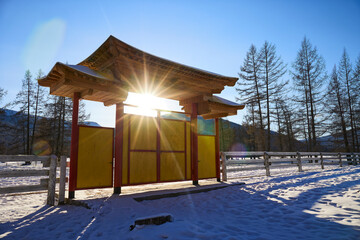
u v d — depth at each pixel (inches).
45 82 228.1
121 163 244.5
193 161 314.3
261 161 443.5
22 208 201.0
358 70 1198.9
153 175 275.4
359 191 233.9
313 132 1104.2
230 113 361.4
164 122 296.7
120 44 207.8
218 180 350.0
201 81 285.9
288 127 1323.8
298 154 539.2
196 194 255.1
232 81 307.7
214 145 359.9
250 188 290.0
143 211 171.3
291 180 360.5
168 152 294.0
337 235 120.0
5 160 188.2
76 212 178.4
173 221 141.3
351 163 759.1
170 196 239.9
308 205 192.5
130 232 126.3
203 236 117.4
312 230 131.0
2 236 132.9
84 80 208.1
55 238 128.6
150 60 231.3
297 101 1186.6
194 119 322.7
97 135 238.1
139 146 268.1
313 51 1168.8
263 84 1146.7
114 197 211.0
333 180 339.6
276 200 217.0
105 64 239.6
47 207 202.4
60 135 1114.7
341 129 1159.6
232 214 175.6
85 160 227.6
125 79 252.8
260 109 1138.0
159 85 278.2
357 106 1175.6
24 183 378.0
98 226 143.0
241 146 1817.2
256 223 149.9
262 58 1165.1
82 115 1153.4
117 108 248.2
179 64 246.4
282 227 139.6
